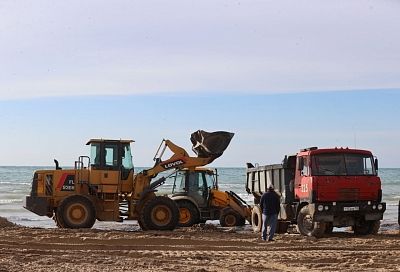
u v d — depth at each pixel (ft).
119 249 50.75
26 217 102.53
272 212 58.44
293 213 66.90
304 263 43.88
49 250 48.70
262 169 73.20
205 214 81.71
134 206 70.08
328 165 62.49
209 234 64.08
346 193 62.08
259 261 44.60
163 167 72.23
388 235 64.59
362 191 62.44
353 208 62.03
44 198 69.21
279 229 69.72
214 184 82.79
